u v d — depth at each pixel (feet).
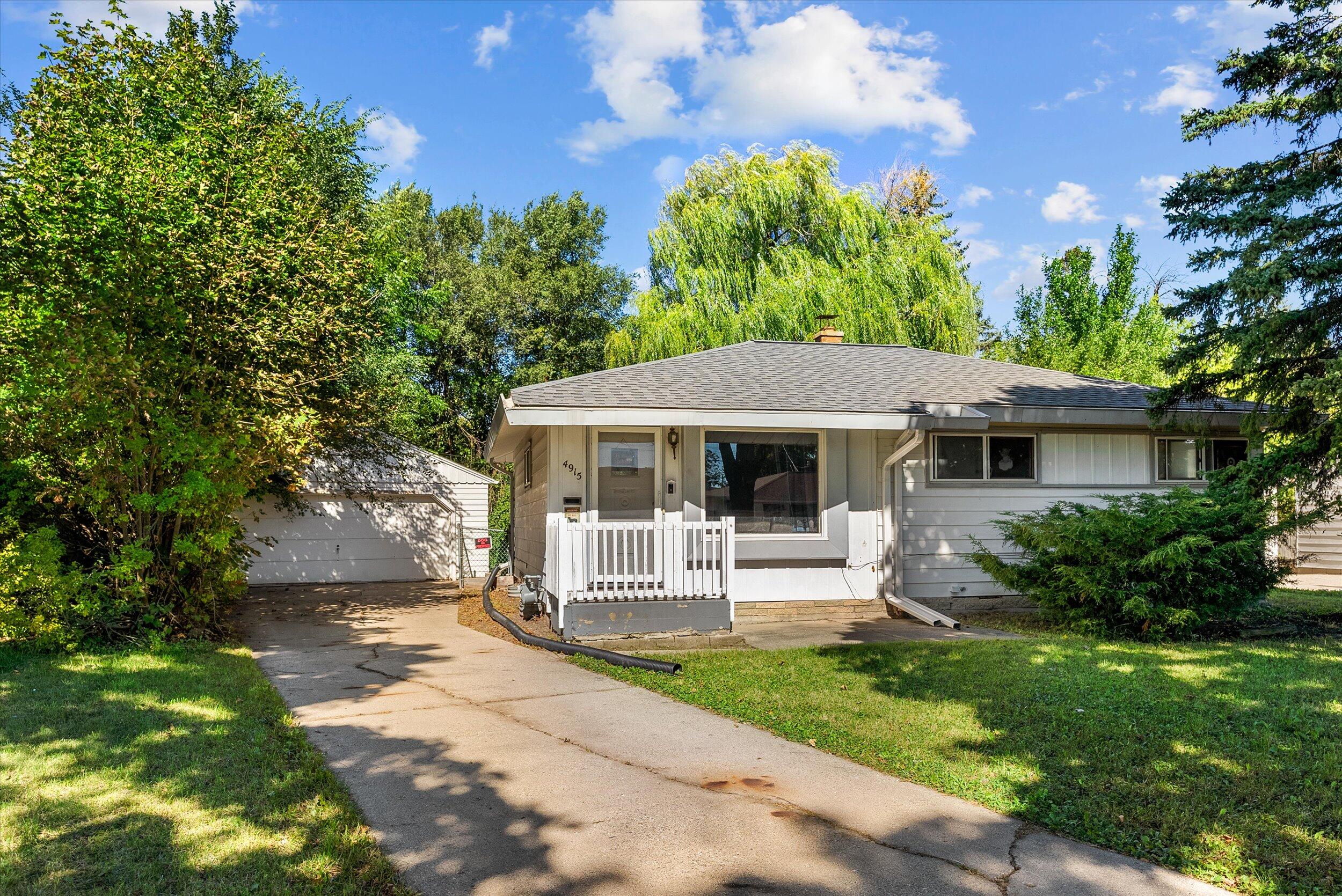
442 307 111.55
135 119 38.14
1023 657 26.35
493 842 12.31
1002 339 121.08
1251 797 13.98
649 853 12.00
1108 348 86.43
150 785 14.12
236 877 10.80
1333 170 35.96
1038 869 11.50
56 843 11.60
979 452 39.55
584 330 119.75
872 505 38.14
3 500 29.27
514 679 24.35
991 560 33.27
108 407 27.43
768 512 36.91
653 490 35.70
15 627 26.53
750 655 27.76
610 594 30.94
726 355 44.78
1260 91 39.37
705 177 91.71
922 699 21.12
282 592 56.39
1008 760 16.08
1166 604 29.78
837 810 13.75
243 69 52.01
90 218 29.14
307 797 13.85
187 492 28.66
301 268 37.42
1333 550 58.13
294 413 35.83
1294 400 35.50
